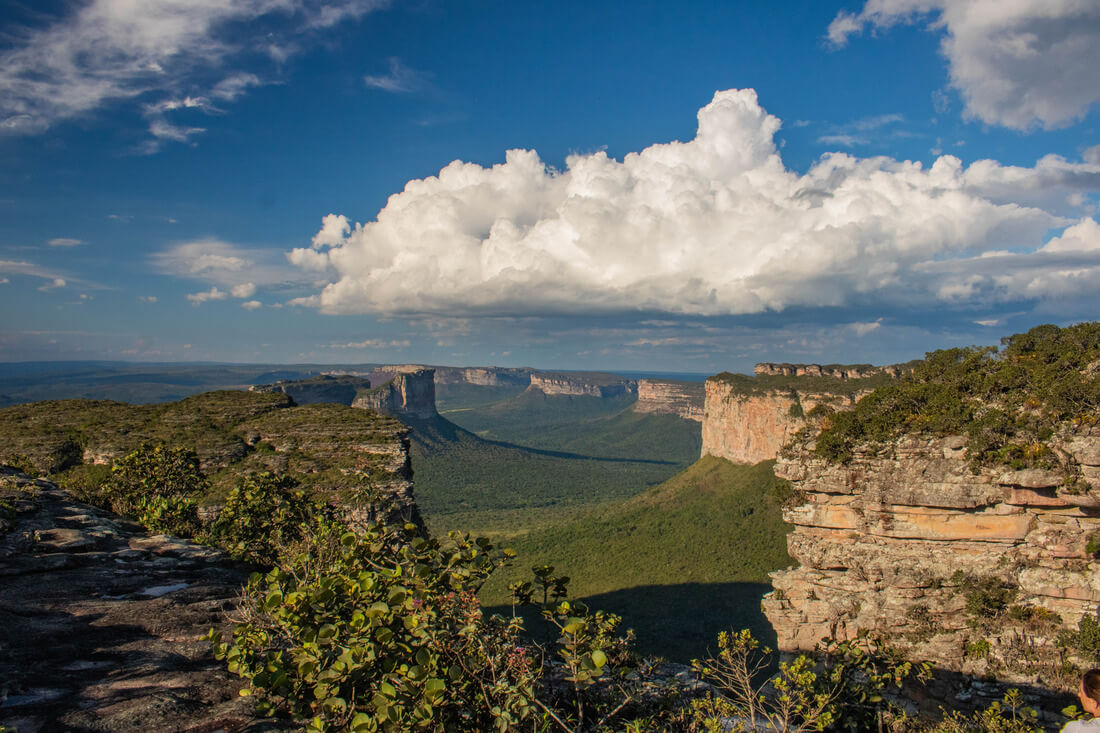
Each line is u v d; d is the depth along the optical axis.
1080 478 20.45
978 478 22.33
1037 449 21.20
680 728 11.80
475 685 9.18
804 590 25.59
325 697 8.30
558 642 10.38
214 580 15.64
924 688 21.78
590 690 11.14
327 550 14.33
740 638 14.31
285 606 9.55
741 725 12.27
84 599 12.55
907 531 23.72
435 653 9.13
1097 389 20.70
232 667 8.98
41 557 14.86
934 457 23.38
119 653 10.09
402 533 12.28
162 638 11.09
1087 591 20.75
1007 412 22.50
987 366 24.48
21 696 7.97
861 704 18.03
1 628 10.10
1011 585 21.97
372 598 9.82
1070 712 10.21
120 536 18.67
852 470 24.56
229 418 64.19
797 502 26.14
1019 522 22.02
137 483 30.92
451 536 11.64
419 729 8.16
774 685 14.11
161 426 61.00
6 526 16.52
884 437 24.36
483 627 9.85
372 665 8.73
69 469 55.38
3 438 57.59
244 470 54.03
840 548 24.95
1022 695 20.56
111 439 57.97
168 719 7.82
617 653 11.48
